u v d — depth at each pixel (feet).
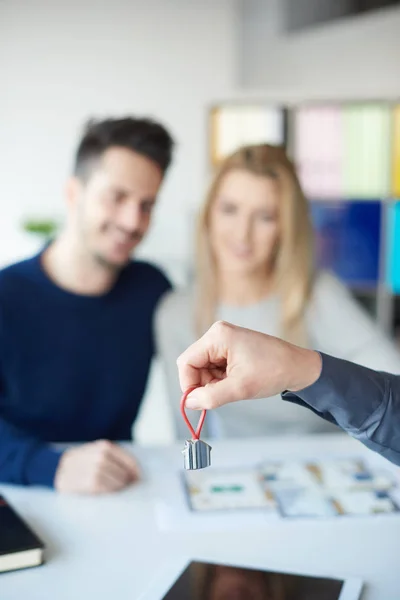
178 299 5.46
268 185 5.28
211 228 5.47
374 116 11.14
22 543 3.06
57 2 11.92
